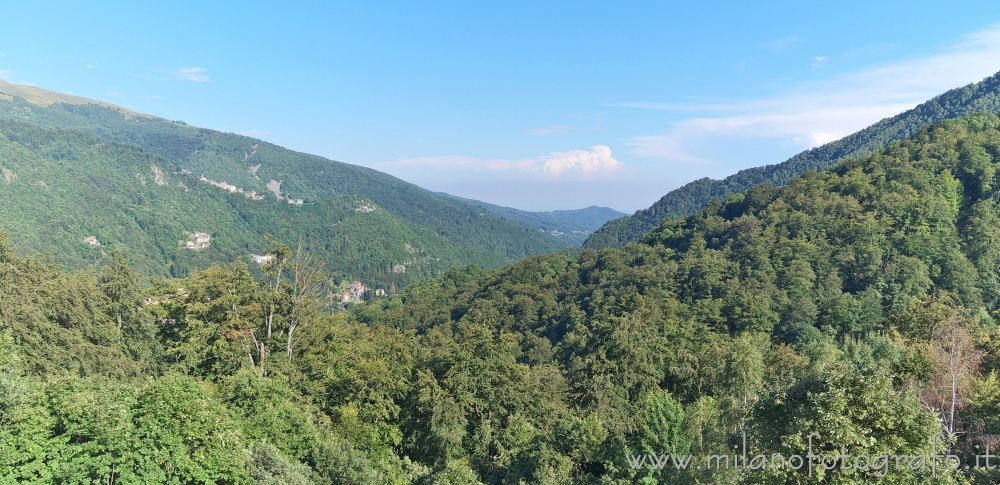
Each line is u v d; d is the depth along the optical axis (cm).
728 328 6156
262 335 3534
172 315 3625
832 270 6569
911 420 1388
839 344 4966
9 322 2741
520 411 3594
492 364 3675
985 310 5516
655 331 4900
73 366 2839
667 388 4128
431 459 3275
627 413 3612
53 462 1468
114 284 3731
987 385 2575
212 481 1708
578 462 3014
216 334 3275
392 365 3703
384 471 2522
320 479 2081
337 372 3528
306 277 3672
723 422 2573
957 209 7112
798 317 5862
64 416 1559
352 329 5131
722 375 3147
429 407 3338
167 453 1636
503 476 3064
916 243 6338
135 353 3634
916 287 5797
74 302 3312
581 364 4216
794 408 1536
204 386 2372
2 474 1403
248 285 3647
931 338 4122
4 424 1496
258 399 2406
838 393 1411
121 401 1670
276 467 1892
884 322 5375
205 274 3488
